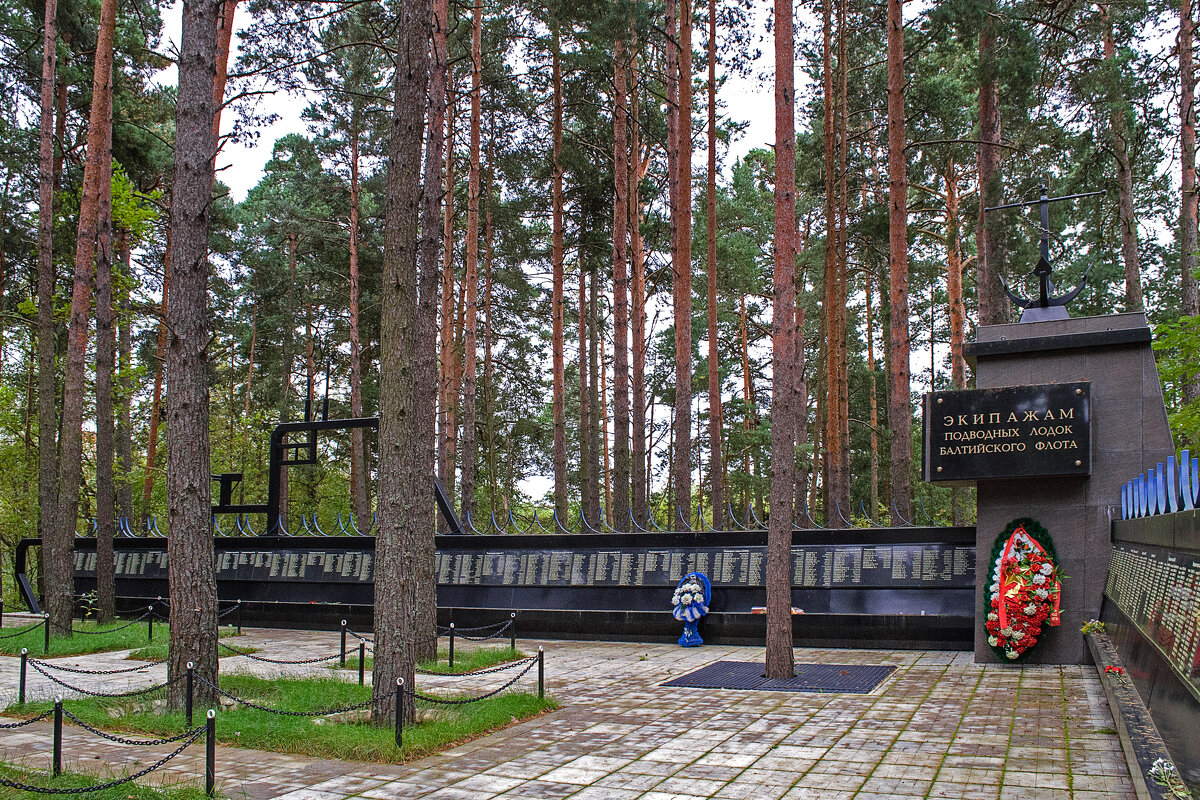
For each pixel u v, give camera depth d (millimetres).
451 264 26547
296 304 36844
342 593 19625
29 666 14195
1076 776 6918
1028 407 13047
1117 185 26703
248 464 36438
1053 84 23484
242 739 8844
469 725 9172
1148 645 7035
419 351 14500
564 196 31594
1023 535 13117
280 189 36688
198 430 10500
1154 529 7270
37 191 26734
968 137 26188
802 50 28516
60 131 26453
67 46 24984
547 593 17797
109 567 19203
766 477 37500
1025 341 13469
